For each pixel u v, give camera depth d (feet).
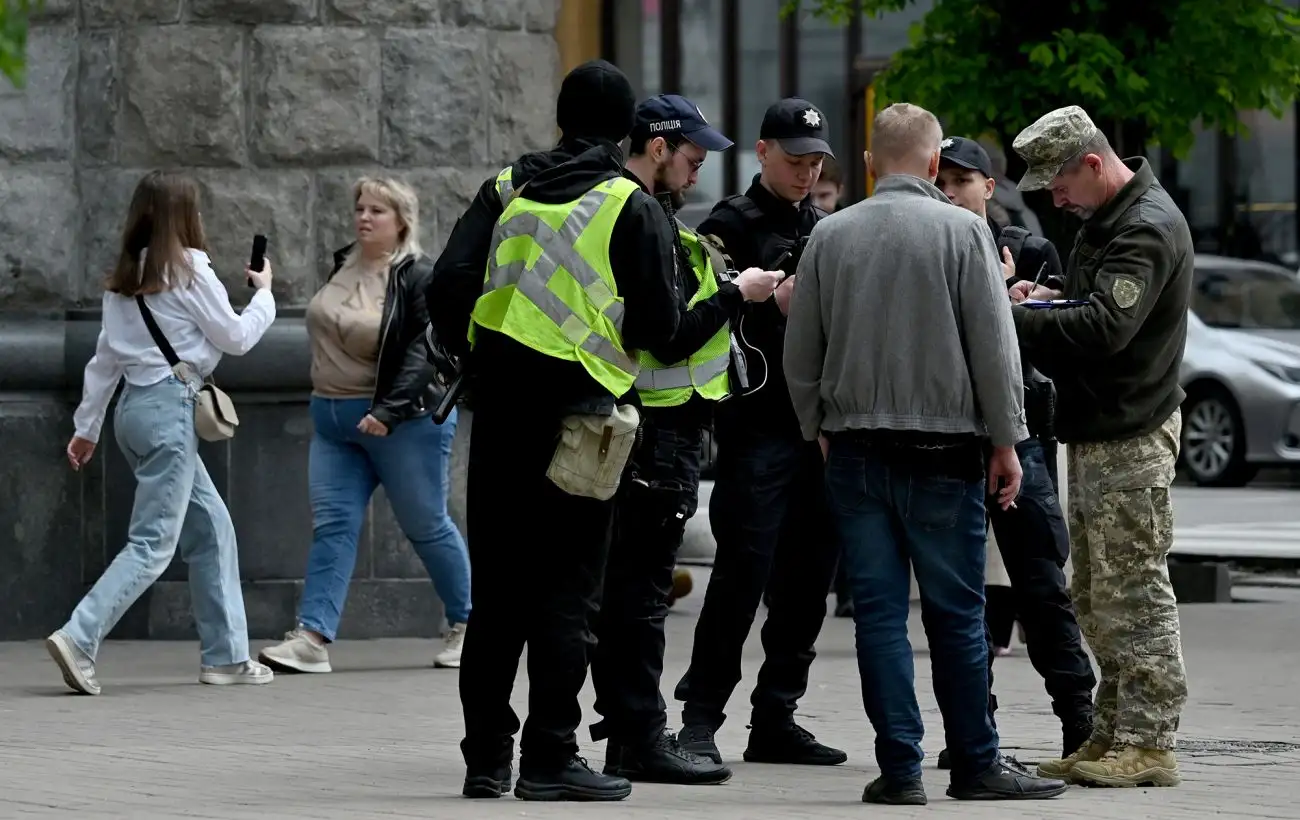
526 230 68.39
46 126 116.98
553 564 69.46
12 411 115.24
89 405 100.89
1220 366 227.81
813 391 69.87
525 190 68.95
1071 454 74.54
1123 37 133.28
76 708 92.68
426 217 118.73
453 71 119.14
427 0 118.73
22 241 116.26
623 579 74.59
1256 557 164.14
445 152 119.03
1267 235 263.90
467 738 71.00
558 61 123.34
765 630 81.15
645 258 67.87
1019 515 78.59
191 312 99.66
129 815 66.95
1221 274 238.89
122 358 99.81
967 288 67.41
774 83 268.82
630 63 269.85
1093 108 132.57
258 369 115.44
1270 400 224.74
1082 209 73.31
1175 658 73.31
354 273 106.11
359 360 104.94
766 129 81.05
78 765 77.71
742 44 269.03
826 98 266.77
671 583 75.56
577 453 67.46
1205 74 133.59
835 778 76.69
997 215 111.45
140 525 99.14
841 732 88.28
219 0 116.57
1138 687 73.41
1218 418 228.22
